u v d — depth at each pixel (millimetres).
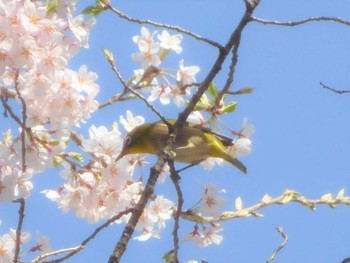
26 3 9930
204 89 10961
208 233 11820
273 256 10953
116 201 11039
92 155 10938
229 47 10922
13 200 10203
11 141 10883
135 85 11820
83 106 10805
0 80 10555
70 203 11062
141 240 11906
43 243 10844
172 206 12125
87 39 10586
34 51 9820
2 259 10664
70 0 10766
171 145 10609
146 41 11805
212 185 11844
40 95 10383
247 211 11984
